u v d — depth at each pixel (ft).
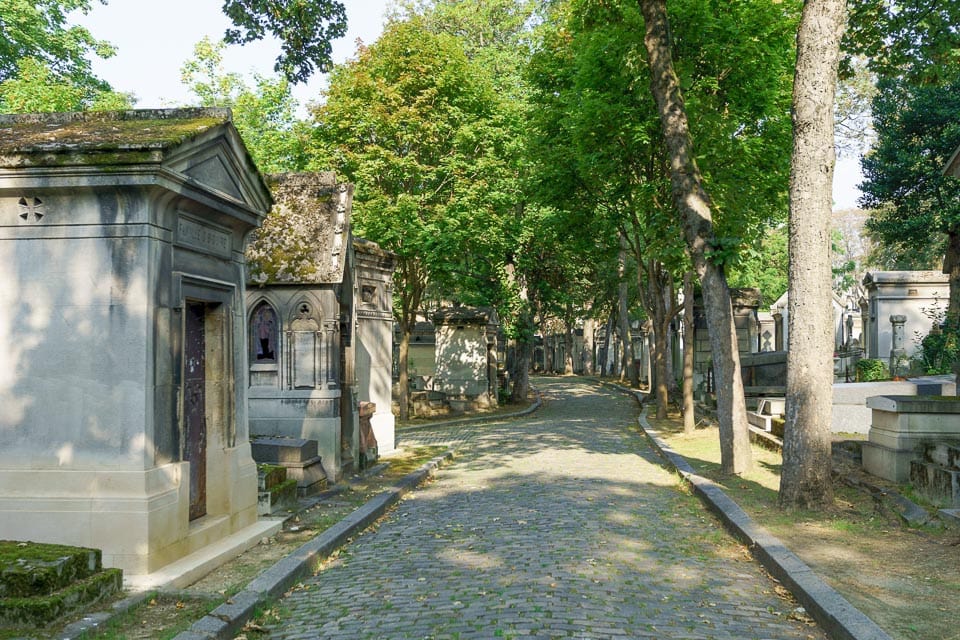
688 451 51.96
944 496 28.71
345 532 28.94
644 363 166.91
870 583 20.29
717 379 41.63
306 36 44.55
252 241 43.42
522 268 110.42
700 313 106.52
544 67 75.61
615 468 47.32
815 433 30.76
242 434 28.30
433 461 52.08
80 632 16.42
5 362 22.16
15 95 74.69
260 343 43.73
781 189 65.51
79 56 95.71
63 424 21.85
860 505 31.04
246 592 20.43
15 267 22.25
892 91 103.04
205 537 24.70
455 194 81.76
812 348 30.99
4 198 22.15
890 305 105.91
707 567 23.81
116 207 21.93
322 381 42.75
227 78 94.12
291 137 88.17
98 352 21.86
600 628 17.46
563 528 29.27
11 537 21.39
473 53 112.98
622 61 57.26
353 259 46.98
